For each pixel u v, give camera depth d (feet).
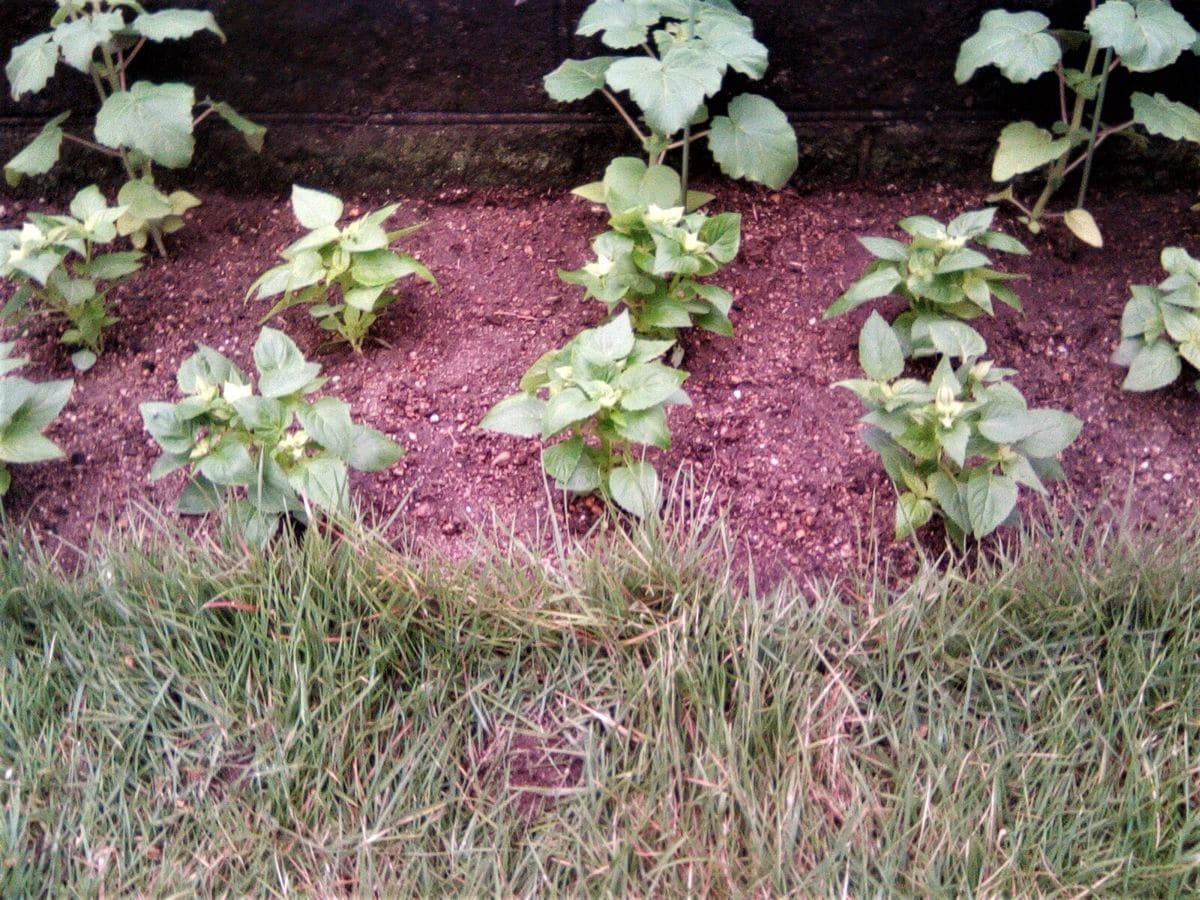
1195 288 8.34
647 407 7.39
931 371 9.04
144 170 9.89
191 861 6.45
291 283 8.52
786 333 9.36
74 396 9.05
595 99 10.16
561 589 7.37
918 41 9.88
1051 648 7.23
